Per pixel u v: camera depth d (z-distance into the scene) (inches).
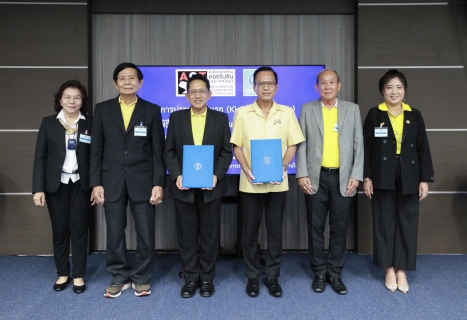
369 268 114.7
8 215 127.0
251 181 89.6
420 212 128.9
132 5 128.7
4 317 82.4
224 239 133.2
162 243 132.5
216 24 130.7
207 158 89.4
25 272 111.3
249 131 92.9
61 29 127.0
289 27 131.3
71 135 95.9
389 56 128.5
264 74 90.9
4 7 126.2
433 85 128.3
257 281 95.9
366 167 99.7
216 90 121.0
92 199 100.7
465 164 128.3
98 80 130.9
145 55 130.6
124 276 96.0
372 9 128.0
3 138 126.5
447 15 128.3
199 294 94.5
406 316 83.4
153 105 97.0
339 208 96.6
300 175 95.6
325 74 95.5
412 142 96.7
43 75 126.8
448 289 98.3
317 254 99.1
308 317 82.7
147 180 93.8
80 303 89.7
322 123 96.5
